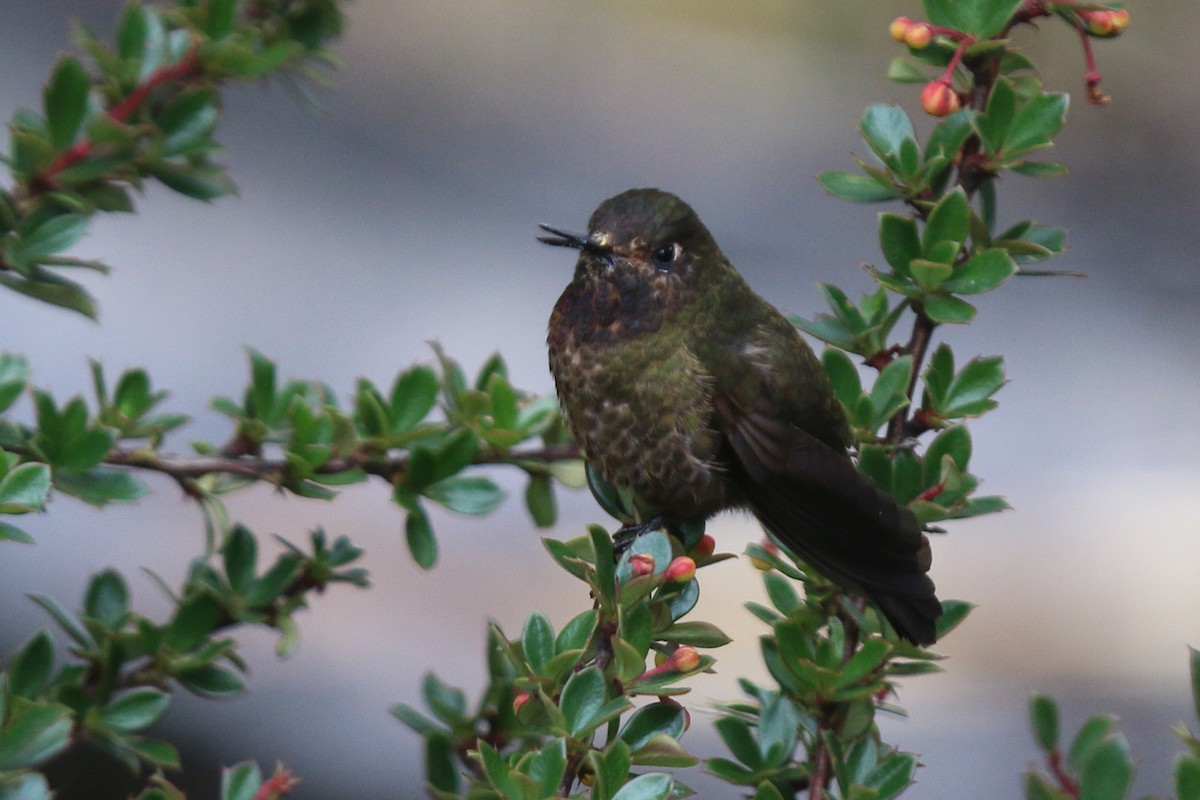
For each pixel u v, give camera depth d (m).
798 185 23.00
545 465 5.06
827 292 4.86
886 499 4.61
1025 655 12.79
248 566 4.64
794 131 23.94
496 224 21.81
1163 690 12.46
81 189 4.62
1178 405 18.20
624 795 3.48
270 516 13.22
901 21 4.73
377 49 24.98
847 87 24.61
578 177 23.00
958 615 4.75
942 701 12.19
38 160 4.47
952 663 12.65
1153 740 11.86
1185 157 22.56
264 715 10.95
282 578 4.65
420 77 24.61
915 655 4.44
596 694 3.70
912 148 4.66
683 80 24.66
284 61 5.21
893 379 4.70
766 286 20.52
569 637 3.91
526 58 24.98
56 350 16.58
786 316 4.89
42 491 3.80
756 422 5.74
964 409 4.74
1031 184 22.80
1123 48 22.48
